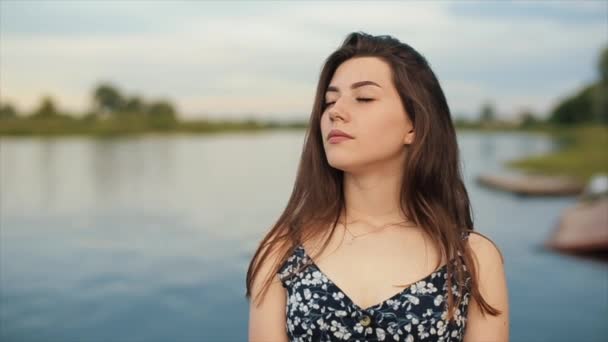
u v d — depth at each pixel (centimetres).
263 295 180
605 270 896
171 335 705
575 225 1063
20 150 3338
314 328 169
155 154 3144
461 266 177
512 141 4156
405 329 168
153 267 994
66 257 1059
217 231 1269
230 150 3425
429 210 185
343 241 183
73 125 4156
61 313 774
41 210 1528
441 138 189
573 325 691
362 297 171
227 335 705
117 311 782
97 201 1666
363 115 179
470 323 180
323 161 194
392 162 188
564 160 2416
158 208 1548
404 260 178
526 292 812
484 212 1434
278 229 191
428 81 188
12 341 686
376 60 183
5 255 1070
